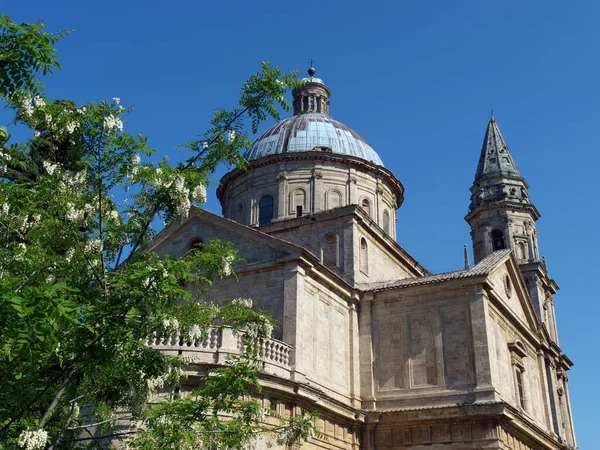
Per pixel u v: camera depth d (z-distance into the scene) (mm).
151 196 16766
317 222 40531
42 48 13625
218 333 27484
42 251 15648
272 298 32750
